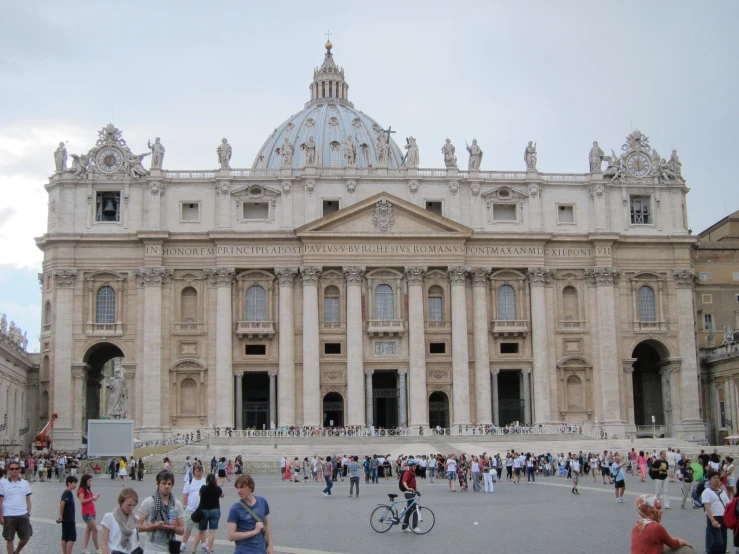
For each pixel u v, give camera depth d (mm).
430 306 102438
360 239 100625
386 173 103125
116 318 99875
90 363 105625
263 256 100625
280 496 51188
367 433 94000
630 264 105375
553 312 103500
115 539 19844
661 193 106938
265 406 103062
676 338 104625
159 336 98750
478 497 49500
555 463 75625
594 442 86875
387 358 100375
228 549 28844
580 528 33719
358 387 98812
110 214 102062
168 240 100188
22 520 24531
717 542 24484
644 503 18875
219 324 99188
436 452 81938
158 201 100875
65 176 101312
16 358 91375
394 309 101188
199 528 26906
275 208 101875
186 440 92875
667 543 18516
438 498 49000
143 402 97875
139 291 99938
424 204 102938
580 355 102875
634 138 107500
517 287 103500
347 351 99688
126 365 99188
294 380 99125
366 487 59438
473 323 102188
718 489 24781
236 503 19016
